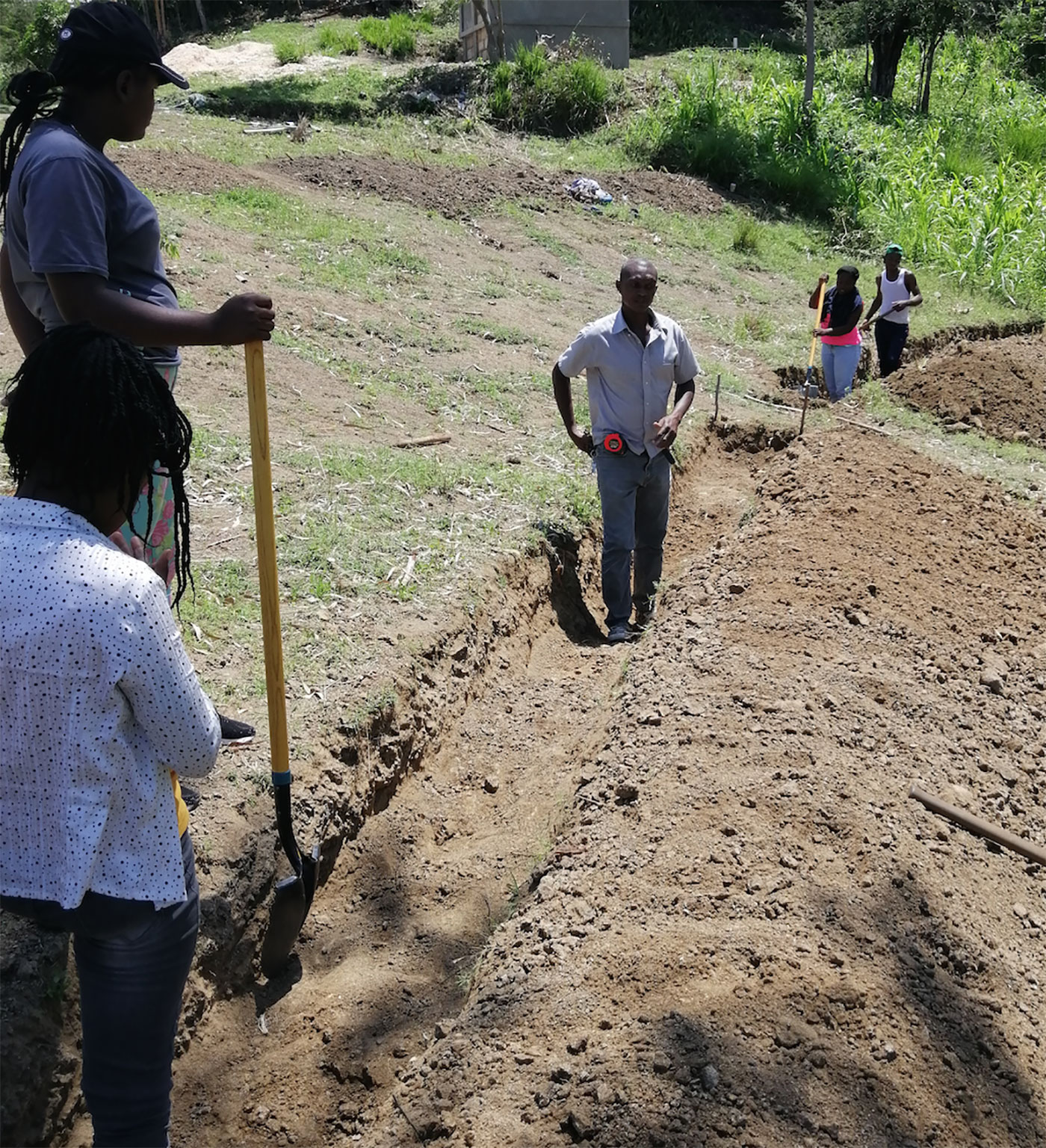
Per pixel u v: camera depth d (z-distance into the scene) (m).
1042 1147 3.15
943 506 7.54
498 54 20.31
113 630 2.23
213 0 28.28
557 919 3.75
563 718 5.68
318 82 19.73
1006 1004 3.61
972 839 4.43
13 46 17.33
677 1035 3.17
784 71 24.20
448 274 11.91
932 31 23.50
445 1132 3.09
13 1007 3.19
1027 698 5.71
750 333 12.80
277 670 3.68
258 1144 3.46
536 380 9.69
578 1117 2.96
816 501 7.25
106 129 3.44
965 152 21.36
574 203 15.94
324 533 6.20
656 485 7.04
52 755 2.26
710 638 5.58
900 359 13.15
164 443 2.46
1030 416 10.76
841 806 4.24
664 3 26.89
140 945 2.47
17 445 2.37
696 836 4.04
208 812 4.09
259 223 11.50
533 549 6.89
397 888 4.48
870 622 5.88
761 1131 2.94
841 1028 3.28
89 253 3.21
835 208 18.30
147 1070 2.57
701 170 18.75
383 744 4.89
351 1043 3.77
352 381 8.65
